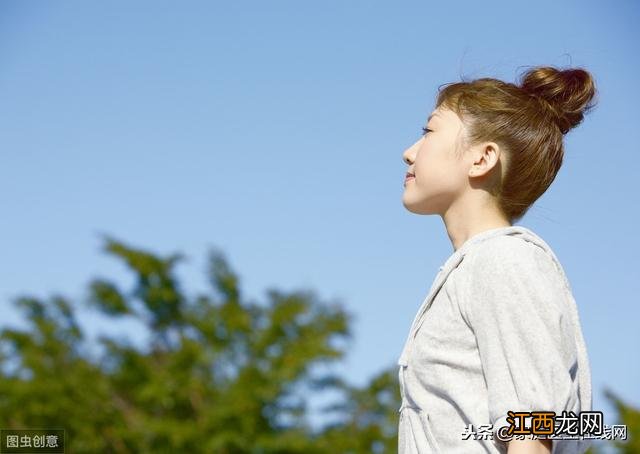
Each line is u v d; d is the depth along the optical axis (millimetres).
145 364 19594
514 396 2039
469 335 2193
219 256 21297
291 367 18641
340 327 19797
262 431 18266
